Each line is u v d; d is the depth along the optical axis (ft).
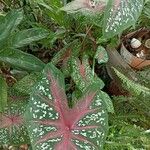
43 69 1.73
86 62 2.09
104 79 2.44
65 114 1.70
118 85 2.31
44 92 1.67
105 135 1.69
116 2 1.61
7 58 1.85
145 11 1.95
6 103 1.88
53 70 1.70
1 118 1.97
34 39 1.89
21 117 1.98
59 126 1.67
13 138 1.95
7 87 2.09
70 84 2.24
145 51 2.31
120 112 2.23
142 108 2.22
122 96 2.22
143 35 2.36
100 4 1.84
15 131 1.95
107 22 1.59
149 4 1.93
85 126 1.69
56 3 1.95
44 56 2.45
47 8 2.03
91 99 1.73
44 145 1.62
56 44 2.40
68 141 1.65
